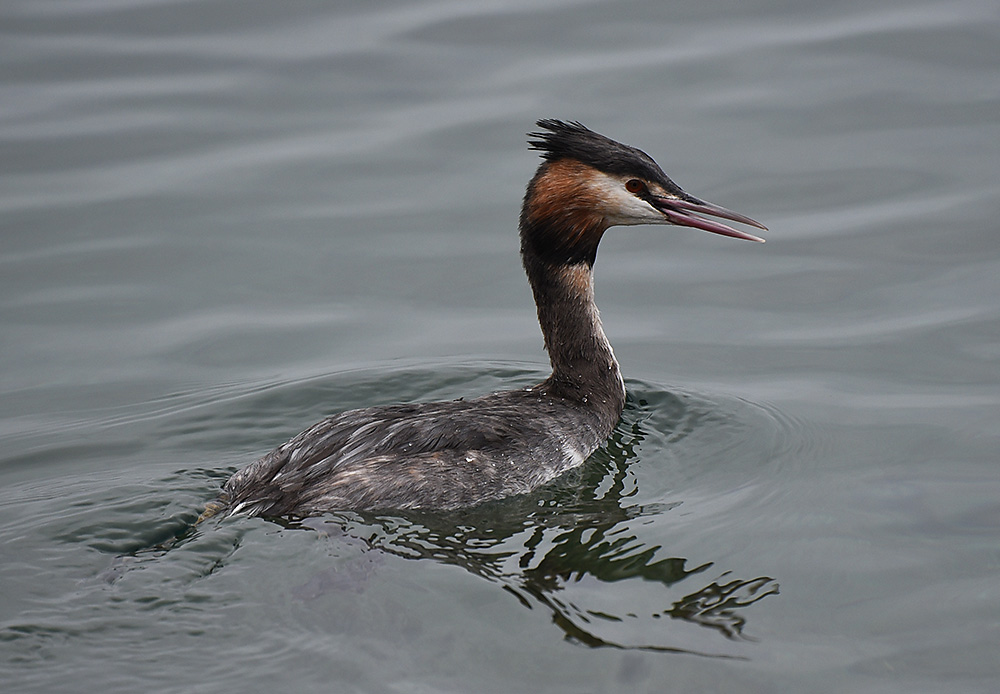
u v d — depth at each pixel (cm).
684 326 1677
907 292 1700
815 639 986
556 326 1412
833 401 1457
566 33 2386
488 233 1892
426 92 2205
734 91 2153
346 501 1170
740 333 1650
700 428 1406
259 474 1215
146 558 1098
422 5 2520
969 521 1170
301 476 1187
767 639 985
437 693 920
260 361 1608
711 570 1093
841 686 925
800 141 2017
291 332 1678
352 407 1480
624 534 1166
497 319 1717
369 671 948
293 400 1495
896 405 1438
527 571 1091
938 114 2062
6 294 1736
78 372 1575
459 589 1054
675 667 947
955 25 2305
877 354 1565
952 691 918
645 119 2073
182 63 2303
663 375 1556
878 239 1816
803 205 1892
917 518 1179
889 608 1027
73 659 964
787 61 2233
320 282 1794
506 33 2389
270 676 945
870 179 1931
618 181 1355
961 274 1723
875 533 1152
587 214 1371
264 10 2502
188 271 1806
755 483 1269
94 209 1922
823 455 1327
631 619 1013
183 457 1359
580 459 1320
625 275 1819
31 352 1617
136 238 1864
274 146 2078
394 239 1883
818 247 1817
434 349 1636
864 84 2147
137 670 952
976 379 1487
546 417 1324
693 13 2436
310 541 1116
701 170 1953
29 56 2309
